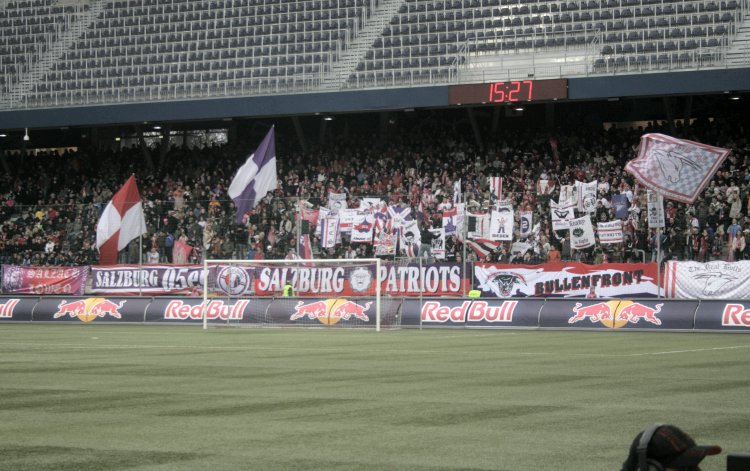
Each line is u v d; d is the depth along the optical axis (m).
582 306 48.56
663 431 5.88
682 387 21.38
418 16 75.62
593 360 29.00
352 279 54.66
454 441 14.18
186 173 77.56
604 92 64.25
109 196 77.25
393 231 58.00
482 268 54.38
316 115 73.56
